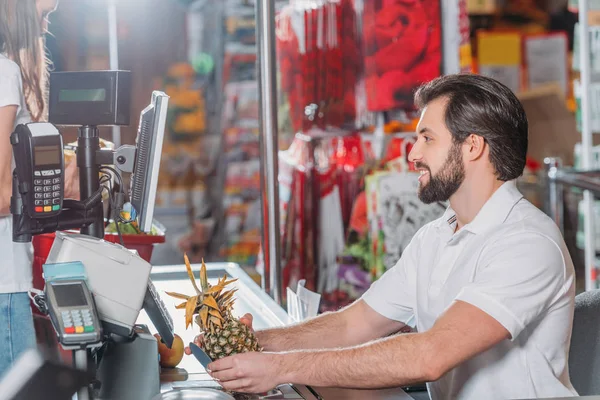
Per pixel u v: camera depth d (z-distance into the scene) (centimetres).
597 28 392
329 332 215
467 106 187
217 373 178
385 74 359
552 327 185
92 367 165
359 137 367
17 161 182
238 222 549
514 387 187
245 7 557
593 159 397
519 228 186
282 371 176
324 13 372
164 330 187
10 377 129
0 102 212
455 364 172
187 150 588
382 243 361
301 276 375
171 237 577
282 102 397
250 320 203
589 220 389
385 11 356
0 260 223
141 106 594
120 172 200
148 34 588
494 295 175
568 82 432
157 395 167
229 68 556
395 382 173
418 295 206
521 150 191
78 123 193
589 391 210
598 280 391
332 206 367
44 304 179
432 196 195
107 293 167
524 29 434
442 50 360
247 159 554
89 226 197
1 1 228
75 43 576
